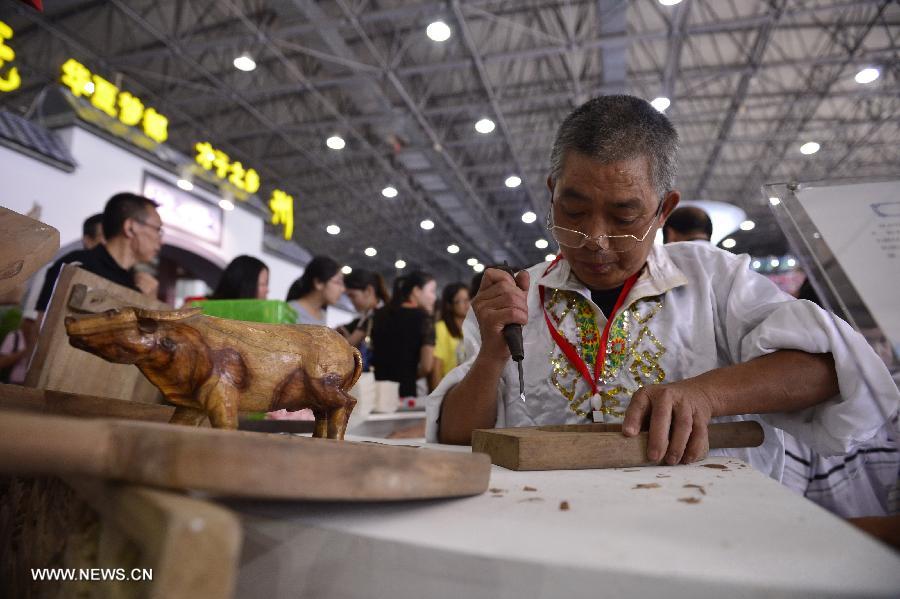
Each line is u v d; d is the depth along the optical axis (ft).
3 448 0.84
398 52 20.65
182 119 25.62
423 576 1.02
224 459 0.94
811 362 2.43
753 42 20.43
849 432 2.36
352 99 23.21
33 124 16.44
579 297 3.28
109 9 19.39
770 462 2.85
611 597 0.91
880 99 24.90
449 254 47.80
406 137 25.50
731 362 3.08
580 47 18.89
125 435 0.93
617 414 2.99
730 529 1.15
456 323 10.54
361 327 9.41
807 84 23.40
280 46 20.15
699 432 2.15
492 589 0.97
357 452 1.10
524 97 22.98
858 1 16.87
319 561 1.12
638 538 1.08
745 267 3.12
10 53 16.83
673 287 3.06
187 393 1.68
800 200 1.69
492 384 3.04
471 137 28.48
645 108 2.82
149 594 0.77
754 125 27.30
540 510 1.30
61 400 1.94
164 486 0.92
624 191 2.66
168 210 20.07
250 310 3.92
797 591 0.87
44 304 5.67
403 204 36.96
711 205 9.32
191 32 19.83
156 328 1.60
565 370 3.19
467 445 3.09
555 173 3.02
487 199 36.40
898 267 1.51
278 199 26.89
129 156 18.58
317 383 1.89
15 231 1.96
